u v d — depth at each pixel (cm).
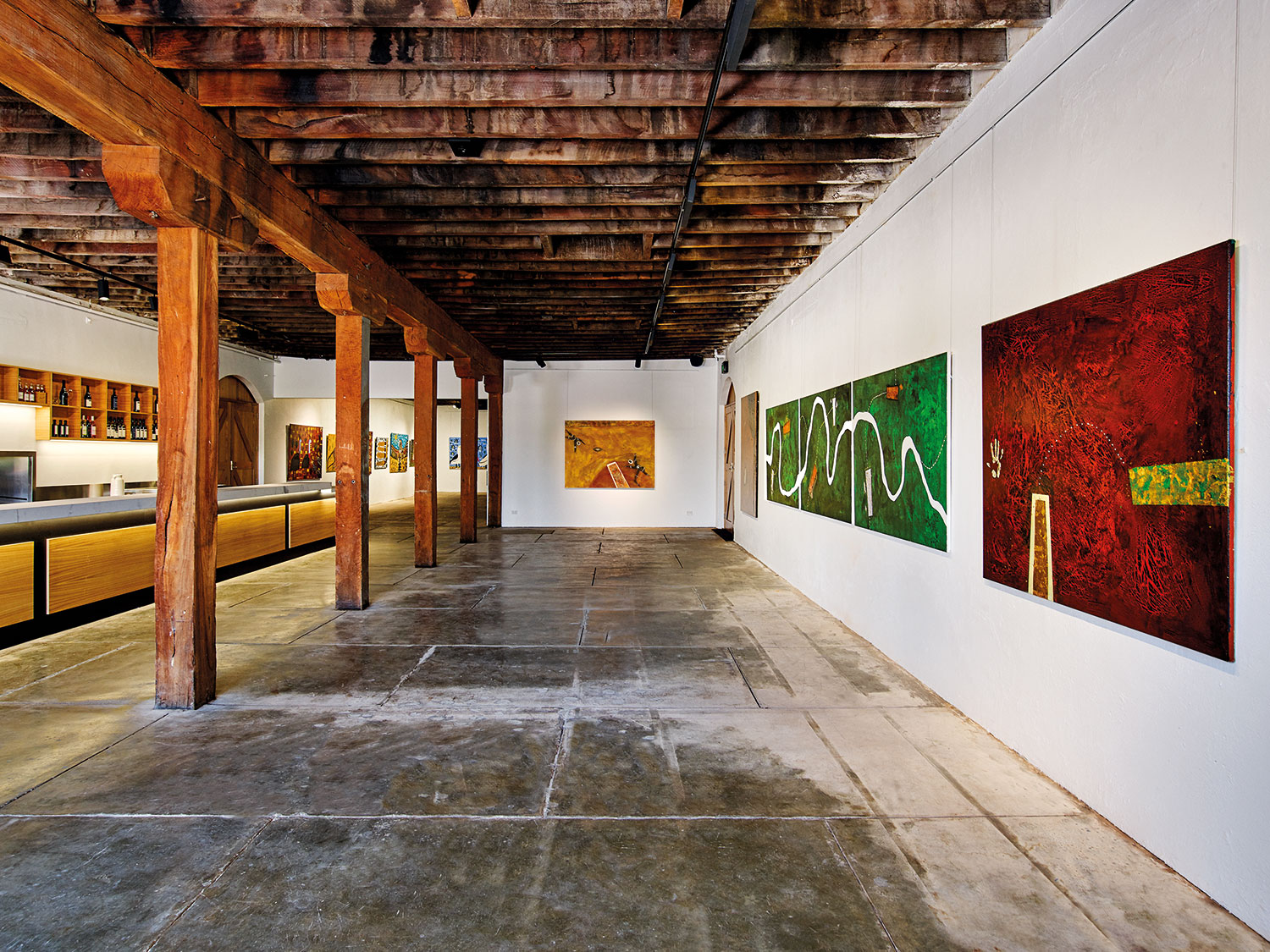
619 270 614
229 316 838
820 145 379
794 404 641
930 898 186
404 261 582
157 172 288
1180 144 196
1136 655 212
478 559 817
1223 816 182
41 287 715
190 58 285
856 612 472
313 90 316
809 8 269
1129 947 167
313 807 232
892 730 301
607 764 267
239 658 408
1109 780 224
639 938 170
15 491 568
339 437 538
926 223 363
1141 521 208
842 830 220
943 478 338
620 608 548
